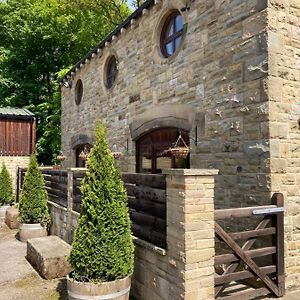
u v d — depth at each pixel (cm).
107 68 991
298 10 468
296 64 462
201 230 335
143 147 794
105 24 2067
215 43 537
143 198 430
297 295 419
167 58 677
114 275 386
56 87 1884
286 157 446
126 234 402
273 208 413
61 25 1998
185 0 613
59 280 531
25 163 1527
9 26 2039
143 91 766
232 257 379
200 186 337
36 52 2139
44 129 1958
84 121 1141
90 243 386
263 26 448
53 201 852
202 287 334
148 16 750
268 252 409
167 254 361
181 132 634
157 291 381
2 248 738
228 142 503
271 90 439
